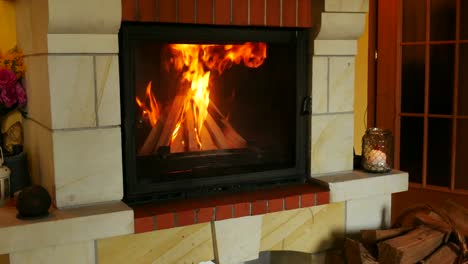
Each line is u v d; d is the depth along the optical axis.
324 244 2.46
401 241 2.22
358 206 2.53
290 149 2.47
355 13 2.44
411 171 3.57
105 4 1.89
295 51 2.42
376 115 3.58
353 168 2.67
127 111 2.05
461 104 3.38
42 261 1.83
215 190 2.28
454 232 2.32
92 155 1.98
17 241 1.76
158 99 2.17
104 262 1.96
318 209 2.43
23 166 2.22
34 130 2.23
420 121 3.49
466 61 3.34
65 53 1.90
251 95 2.39
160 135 2.19
